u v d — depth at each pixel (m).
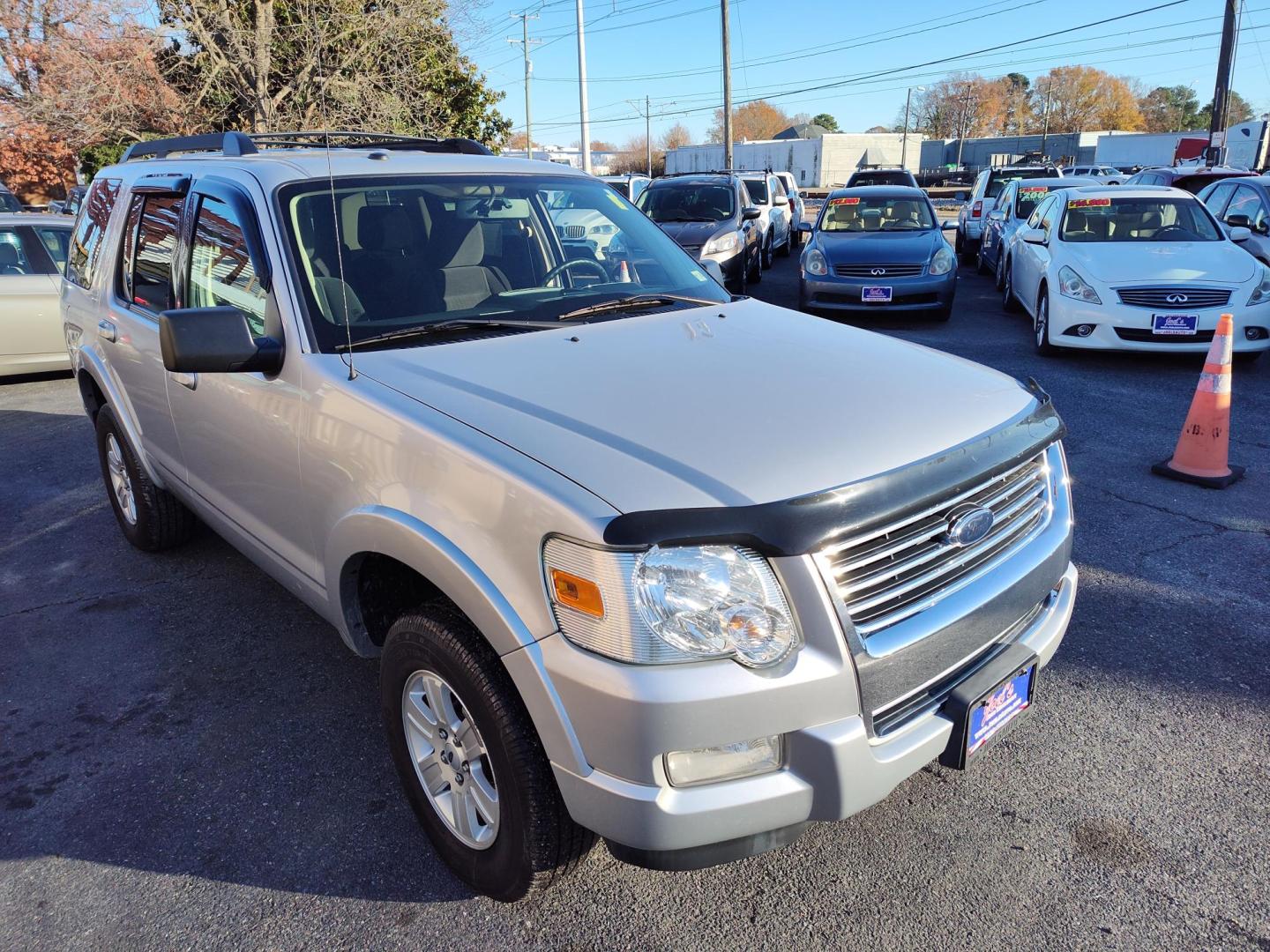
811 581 1.93
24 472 6.34
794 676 1.93
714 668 1.90
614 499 1.95
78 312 4.76
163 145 4.38
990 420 2.45
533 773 2.12
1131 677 3.41
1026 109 101.56
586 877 2.54
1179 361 8.59
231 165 3.42
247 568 4.64
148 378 3.88
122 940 2.39
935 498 2.10
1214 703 3.23
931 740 2.14
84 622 4.11
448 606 2.34
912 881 2.49
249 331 2.72
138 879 2.59
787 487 1.99
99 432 4.79
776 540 1.90
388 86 18.02
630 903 2.45
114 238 4.32
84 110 16.56
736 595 1.90
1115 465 5.71
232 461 3.28
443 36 18.48
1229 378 5.27
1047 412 2.64
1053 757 2.98
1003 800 2.79
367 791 2.94
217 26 16.09
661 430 2.21
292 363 2.81
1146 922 2.33
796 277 16.59
